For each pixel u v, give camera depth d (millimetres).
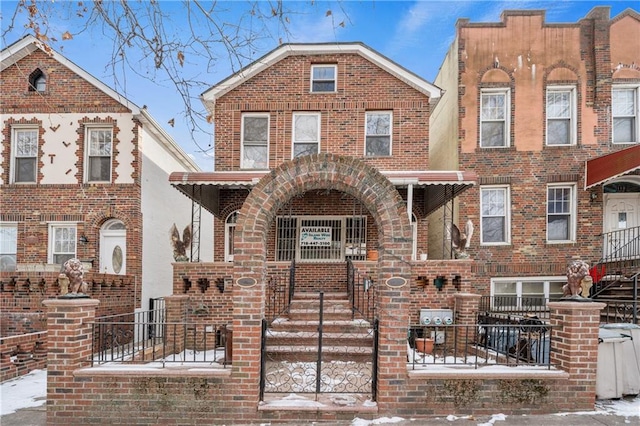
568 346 5316
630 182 11820
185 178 9453
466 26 11969
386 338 5168
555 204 11742
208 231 18047
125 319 10750
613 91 11961
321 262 10820
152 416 5062
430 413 5137
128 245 11648
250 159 11703
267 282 9117
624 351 5777
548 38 11883
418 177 9219
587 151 11617
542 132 11727
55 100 11898
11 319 8695
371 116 11750
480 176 11695
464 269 8766
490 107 12062
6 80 11922
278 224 11289
